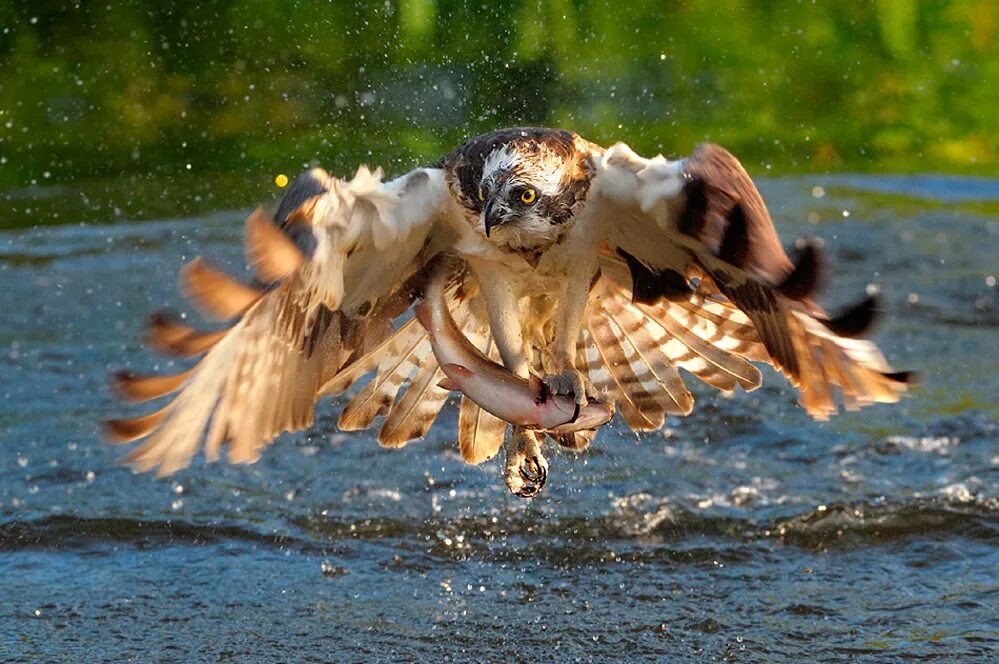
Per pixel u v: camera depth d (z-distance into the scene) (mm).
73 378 14805
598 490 11766
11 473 12227
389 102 27328
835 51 30375
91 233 21469
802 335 8211
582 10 29188
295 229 7703
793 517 11086
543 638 9406
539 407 8773
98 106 28703
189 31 29281
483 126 27031
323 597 10094
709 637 9352
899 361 14984
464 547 10844
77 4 29578
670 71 29656
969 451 12469
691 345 9812
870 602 9812
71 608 9875
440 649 9266
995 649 9023
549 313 9680
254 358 8086
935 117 29469
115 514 11336
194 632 9531
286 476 12227
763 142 28828
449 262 9195
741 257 7188
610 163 8508
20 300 17609
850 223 20891
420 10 27562
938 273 18172
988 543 10672
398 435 9766
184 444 7902
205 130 27984
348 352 8867
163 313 7375
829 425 13258
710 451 12648
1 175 26281
